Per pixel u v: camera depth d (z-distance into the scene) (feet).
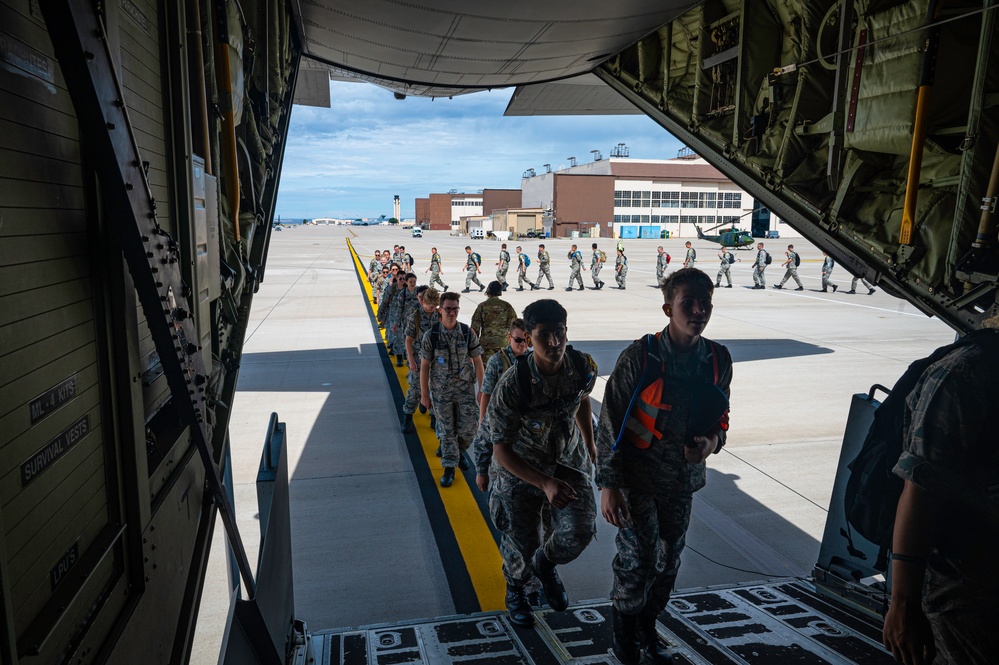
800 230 15.40
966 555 4.41
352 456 18.48
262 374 28.63
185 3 6.31
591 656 8.52
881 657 8.30
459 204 425.28
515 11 14.65
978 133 10.41
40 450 3.21
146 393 4.90
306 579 11.93
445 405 15.99
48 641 3.03
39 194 3.29
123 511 4.31
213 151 7.76
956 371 4.24
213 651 10.36
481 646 8.81
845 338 37.45
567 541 8.51
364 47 17.84
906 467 4.36
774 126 15.67
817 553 13.06
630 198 257.55
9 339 2.91
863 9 12.64
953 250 10.94
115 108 3.75
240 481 16.42
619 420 7.57
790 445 19.53
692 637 8.93
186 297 4.95
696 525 14.26
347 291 61.62
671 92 19.13
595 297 59.67
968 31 11.00
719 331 39.96
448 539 13.48
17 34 3.09
